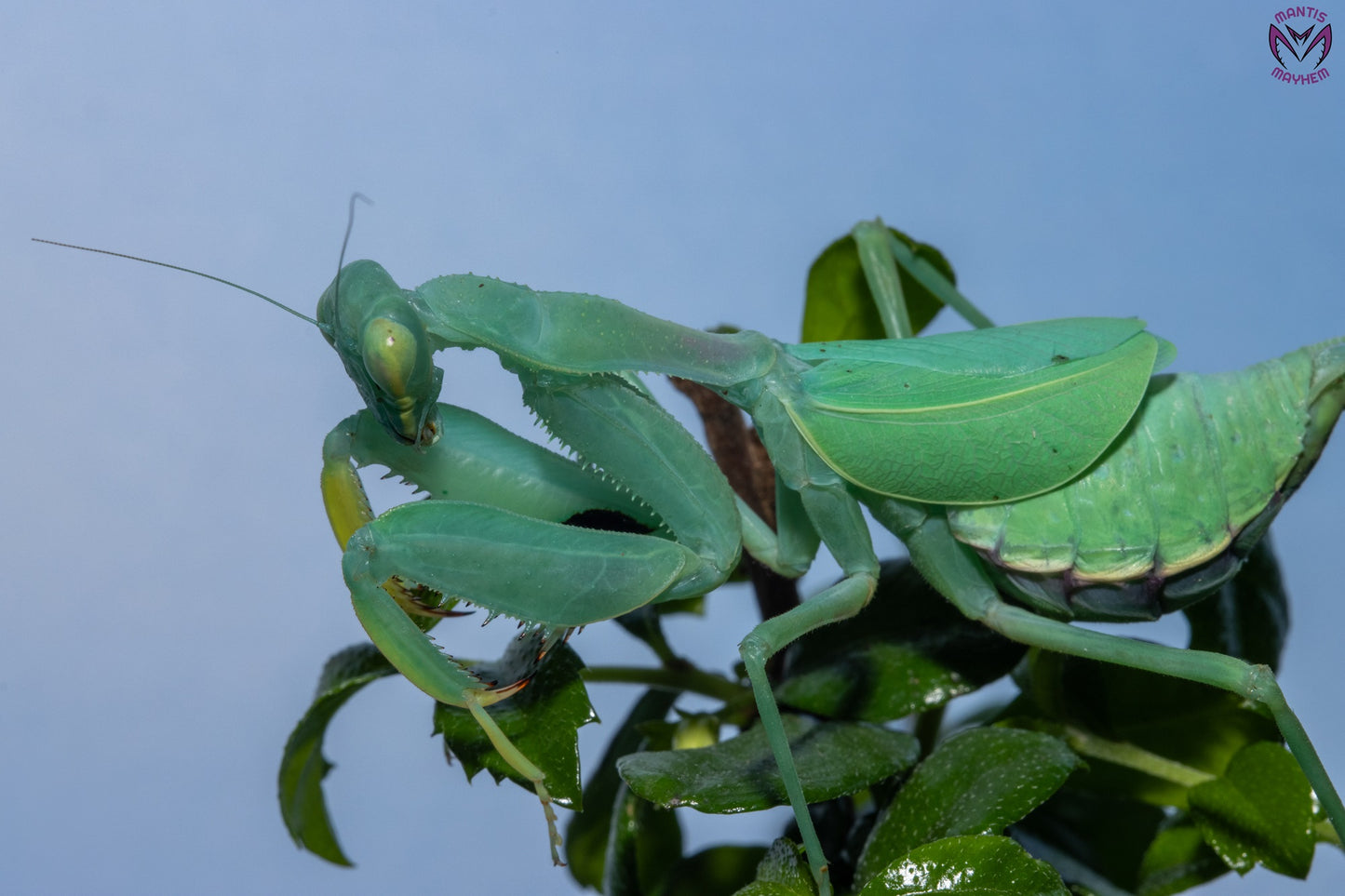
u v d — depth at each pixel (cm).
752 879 25
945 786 23
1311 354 24
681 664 25
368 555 23
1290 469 24
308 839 25
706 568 24
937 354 24
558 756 23
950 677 24
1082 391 24
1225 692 24
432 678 23
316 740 24
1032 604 25
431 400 24
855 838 24
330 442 24
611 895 25
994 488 24
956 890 22
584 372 24
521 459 25
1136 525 24
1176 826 25
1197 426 24
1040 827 26
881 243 26
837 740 24
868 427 24
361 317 23
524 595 24
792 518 25
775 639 24
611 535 24
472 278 24
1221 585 24
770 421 24
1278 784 24
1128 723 25
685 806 23
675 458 24
